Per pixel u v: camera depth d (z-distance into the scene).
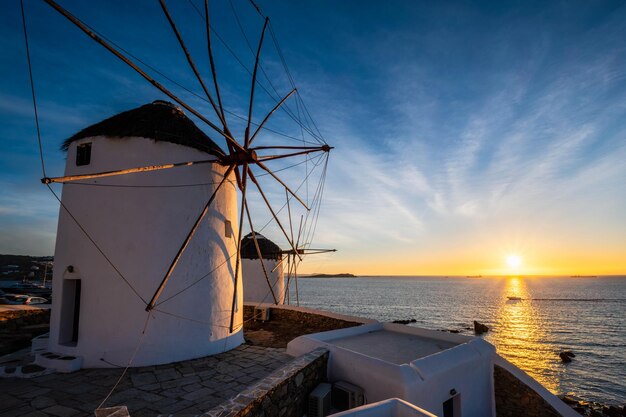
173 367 8.04
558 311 71.00
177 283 8.94
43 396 6.12
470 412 8.08
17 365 7.94
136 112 9.55
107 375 7.38
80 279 8.67
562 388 26.31
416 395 6.46
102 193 8.77
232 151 9.95
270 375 6.11
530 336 44.56
